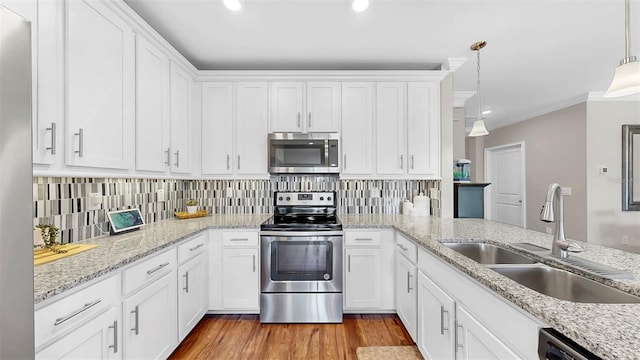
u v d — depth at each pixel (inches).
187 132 101.0
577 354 26.4
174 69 91.6
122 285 52.6
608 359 23.2
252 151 108.5
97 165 58.1
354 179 111.4
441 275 60.3
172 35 89.1
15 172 24.5
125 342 53.1
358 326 90.5
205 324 91.3
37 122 45.7
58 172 49.7
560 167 174.6
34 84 45.2
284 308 92.2
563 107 171.3
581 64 113.5
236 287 94.5
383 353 76.4
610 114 158.4
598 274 42.4
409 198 120.0
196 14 78.2
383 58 105.7
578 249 49.1
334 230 92.2
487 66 114.7
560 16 79.8
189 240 80.5
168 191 106.3
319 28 85.4
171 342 70.9
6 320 24.0
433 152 109.0
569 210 169.0
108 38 61.6
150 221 95.5
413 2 73.4
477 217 113.4
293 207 115.0
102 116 59.7
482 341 44.4
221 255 94.6
